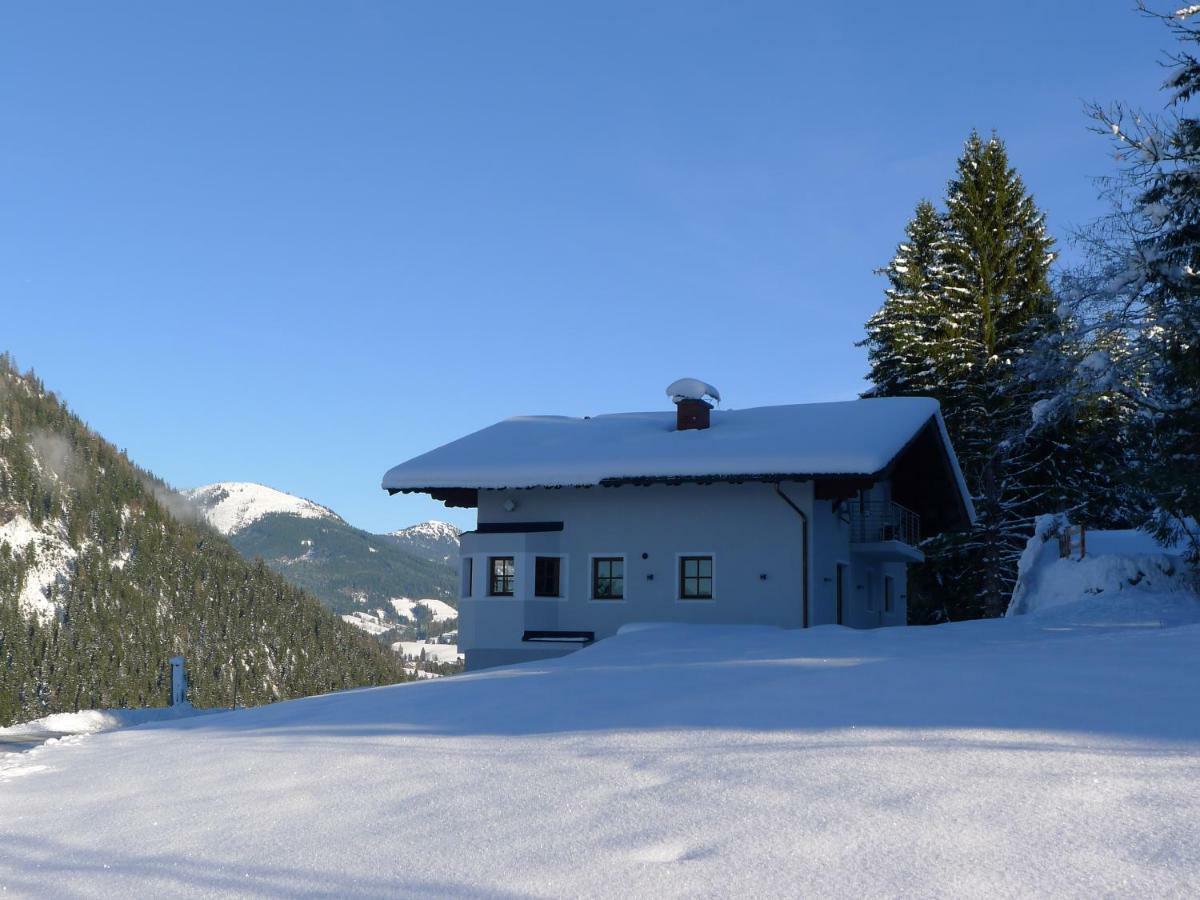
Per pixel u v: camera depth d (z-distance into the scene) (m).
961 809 4.10
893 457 23.06
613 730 6.79
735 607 24.11
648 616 24.78
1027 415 35.09
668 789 4.91
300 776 6.25
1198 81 23.25
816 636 16.50
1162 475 20.89
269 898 3.86
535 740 6.74
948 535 38.34
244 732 8.86
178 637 198.88
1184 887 3.16
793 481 23.62
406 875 3.96
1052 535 25.77
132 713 15.68
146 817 5.55
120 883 4.27
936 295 42.12
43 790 6.92
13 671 171.00
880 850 3.70
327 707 10.41
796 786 4.70
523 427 29.11
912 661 9.36
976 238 41.72
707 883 3.54
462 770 5.92
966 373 39.47
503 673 13.18
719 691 8.34
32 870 4.64
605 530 25.44
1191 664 7.97
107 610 196.00
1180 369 22.50
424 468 25.80
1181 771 4.43
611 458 24.52
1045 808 4.03
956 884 3.33
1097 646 10.08
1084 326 26.36
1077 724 5.68
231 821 5.21
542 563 25.78
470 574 26.14
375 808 5.18
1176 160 24.12
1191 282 23.66
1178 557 21.72
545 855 4.04
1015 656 9.30
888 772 4.80
